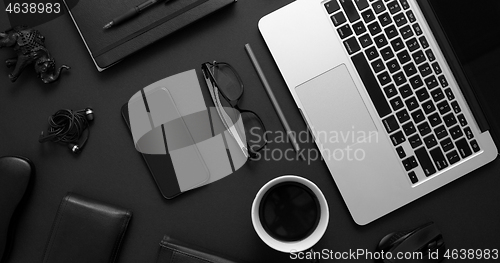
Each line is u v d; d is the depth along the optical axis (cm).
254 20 68
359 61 65
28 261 67
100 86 68
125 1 65
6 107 67
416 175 65
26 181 64
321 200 57
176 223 67
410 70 65
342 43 65
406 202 65
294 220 64
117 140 68
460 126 65
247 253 67
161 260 64
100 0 65
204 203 67
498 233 67
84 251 64
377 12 65
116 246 64
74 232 64
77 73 68
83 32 65
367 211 65
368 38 65
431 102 65
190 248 64
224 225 67
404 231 66
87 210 64
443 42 65
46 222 67
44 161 67
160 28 65
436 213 68
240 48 68
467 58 64
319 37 66
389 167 65
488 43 63
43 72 65
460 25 64
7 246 65
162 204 67
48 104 68
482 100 65
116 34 65
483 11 63
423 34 65
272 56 67
